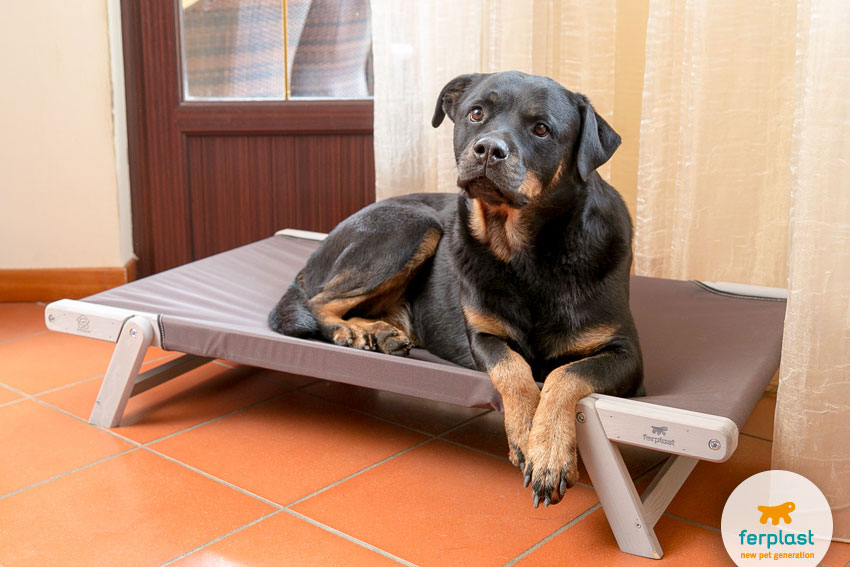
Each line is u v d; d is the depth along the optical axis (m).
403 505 1.91
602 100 2.88
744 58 2.57
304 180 3.46
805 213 1.73
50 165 3.37
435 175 3.05
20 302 3.50
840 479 1.80
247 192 3.51
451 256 2.15
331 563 1.67
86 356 2.90
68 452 2.16
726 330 2.33
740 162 2.65
